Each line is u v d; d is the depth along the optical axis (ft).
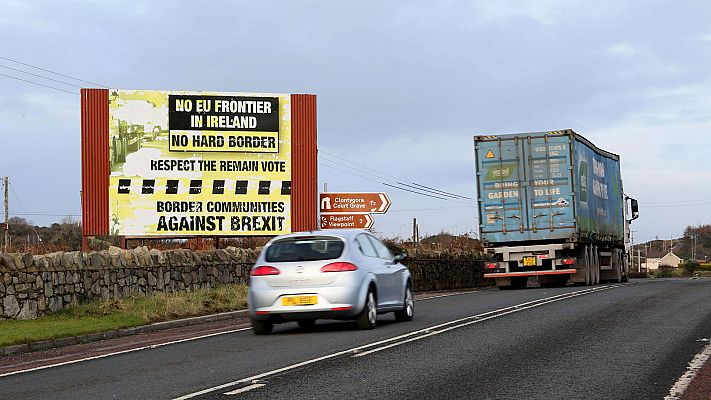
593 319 51.29
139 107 92.73
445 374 31.60
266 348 41.70
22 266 60.23
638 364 33.45
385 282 52.08
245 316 69.41
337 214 102.68
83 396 29.25
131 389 30.37
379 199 103.30
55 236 147.23
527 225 96.32
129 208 92.12
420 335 44.70
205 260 83.76
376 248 53.98
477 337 43.11
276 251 49.26
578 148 97.45
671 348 37.99
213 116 93.86
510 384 29.27
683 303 63.31
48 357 43.88
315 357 36.94
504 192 97.04
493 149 97.40
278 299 47.93
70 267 65.10
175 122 93.20
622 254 125.08
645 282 116.06
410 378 30.78
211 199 93.45
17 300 59.41
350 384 29.68
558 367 32.89
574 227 94.89
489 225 97.40
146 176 92.48
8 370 38.42
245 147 94.38
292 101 95.61
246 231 94.02
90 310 63.16
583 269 99.96
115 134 92.27
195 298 70.79
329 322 57.26
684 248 572.10
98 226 91.50
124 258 71.77
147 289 74.13
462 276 134.51
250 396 27.73
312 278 47.78
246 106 94.63
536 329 46.32
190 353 41.37
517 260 97.30
